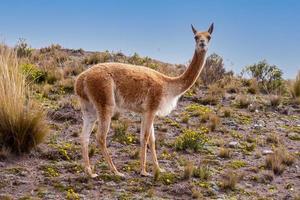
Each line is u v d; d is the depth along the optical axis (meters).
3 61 17.44
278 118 22.16
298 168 16.83
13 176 14.46
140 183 14.73
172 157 17.09
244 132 20.17
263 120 21.70
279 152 17.38
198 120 21.17
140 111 15.41
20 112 16.25
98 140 14.75
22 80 17.31
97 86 14.55
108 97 14.61
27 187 13.97
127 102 15.14
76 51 33.94
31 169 15.14
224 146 18.52
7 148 15.84
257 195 14.64
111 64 15.14
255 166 16.75
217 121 20.53
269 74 27.73
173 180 15.11
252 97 24.92
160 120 20.78
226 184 14.91
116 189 14.23
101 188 14.21
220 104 23.62
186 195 14.30
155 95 15.24
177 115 21.55
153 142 15.54
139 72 15.22
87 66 29.50
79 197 13.59
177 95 15.79
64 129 18.67
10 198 13.09
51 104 21.39
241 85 27.28
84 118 14.95
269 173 16.05
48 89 23.17
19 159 15.74
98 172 15.32
